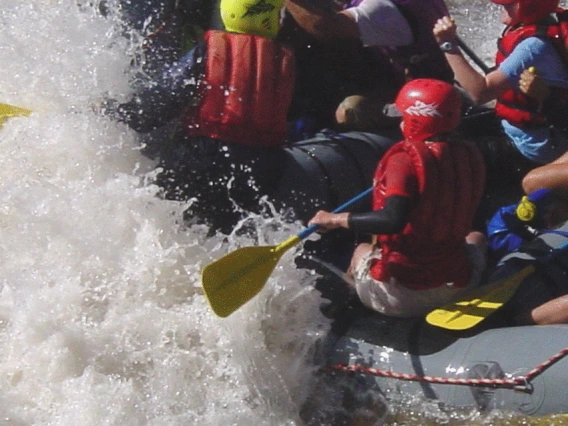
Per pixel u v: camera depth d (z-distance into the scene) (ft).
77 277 51.78
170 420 48.37
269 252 49.98
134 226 53.21
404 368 49.49
